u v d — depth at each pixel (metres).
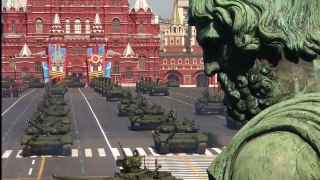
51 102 101.75
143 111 87.44
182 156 61.78
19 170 55.47
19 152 66.69
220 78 4.45
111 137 80.50
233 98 4.38
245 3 4.24
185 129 64.38
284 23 4.14
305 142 3.73
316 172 3.62
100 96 158.75
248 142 3.94
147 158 60.84
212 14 4.31
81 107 127.75
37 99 148.38
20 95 162.38
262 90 4.21
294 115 3.93
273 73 4.19
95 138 79.69
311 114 3.88
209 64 4.46
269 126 3.87
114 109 122.69
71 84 195.75
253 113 4.29
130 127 91.69
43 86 194.88
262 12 4.18
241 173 3.77
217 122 91.06
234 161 3.96
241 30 4.17
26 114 112.12
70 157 63.50
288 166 3.64
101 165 58.31
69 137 65.12
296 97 4.11
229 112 4.55
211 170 4.10
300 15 4.18
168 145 63.19
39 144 63.50
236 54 4.30
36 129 65.56
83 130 89.12
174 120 66.12
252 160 3.75
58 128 65.81
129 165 36.91
